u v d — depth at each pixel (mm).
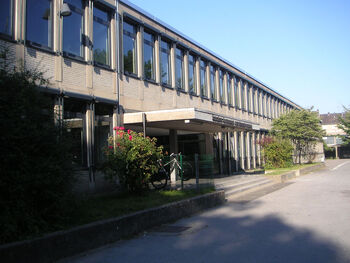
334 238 6555
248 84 31328
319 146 50219
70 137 6859
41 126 6336
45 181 5941
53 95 11008
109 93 13336
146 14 16078
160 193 11125
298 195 13336
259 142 27516
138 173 10234
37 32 10797
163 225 8438
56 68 11188
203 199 10742
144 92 15531
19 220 5617
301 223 8031
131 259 5688
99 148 12664
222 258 5500
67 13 11211
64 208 6457
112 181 10391
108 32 13805
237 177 19750
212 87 23578
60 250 5777
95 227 6531
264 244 6262
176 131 17828
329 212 9359
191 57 20844
